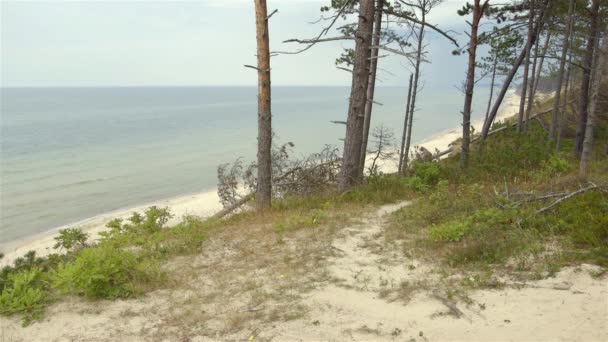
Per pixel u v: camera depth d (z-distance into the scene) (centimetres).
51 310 512
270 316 479
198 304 519
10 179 3534
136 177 3578
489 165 1201
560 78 1714
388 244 700
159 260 694
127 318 490
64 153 4925
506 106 8950
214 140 5969
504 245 595
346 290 532
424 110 11394
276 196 1370
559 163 1126
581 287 458
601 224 575
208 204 2553
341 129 7075
